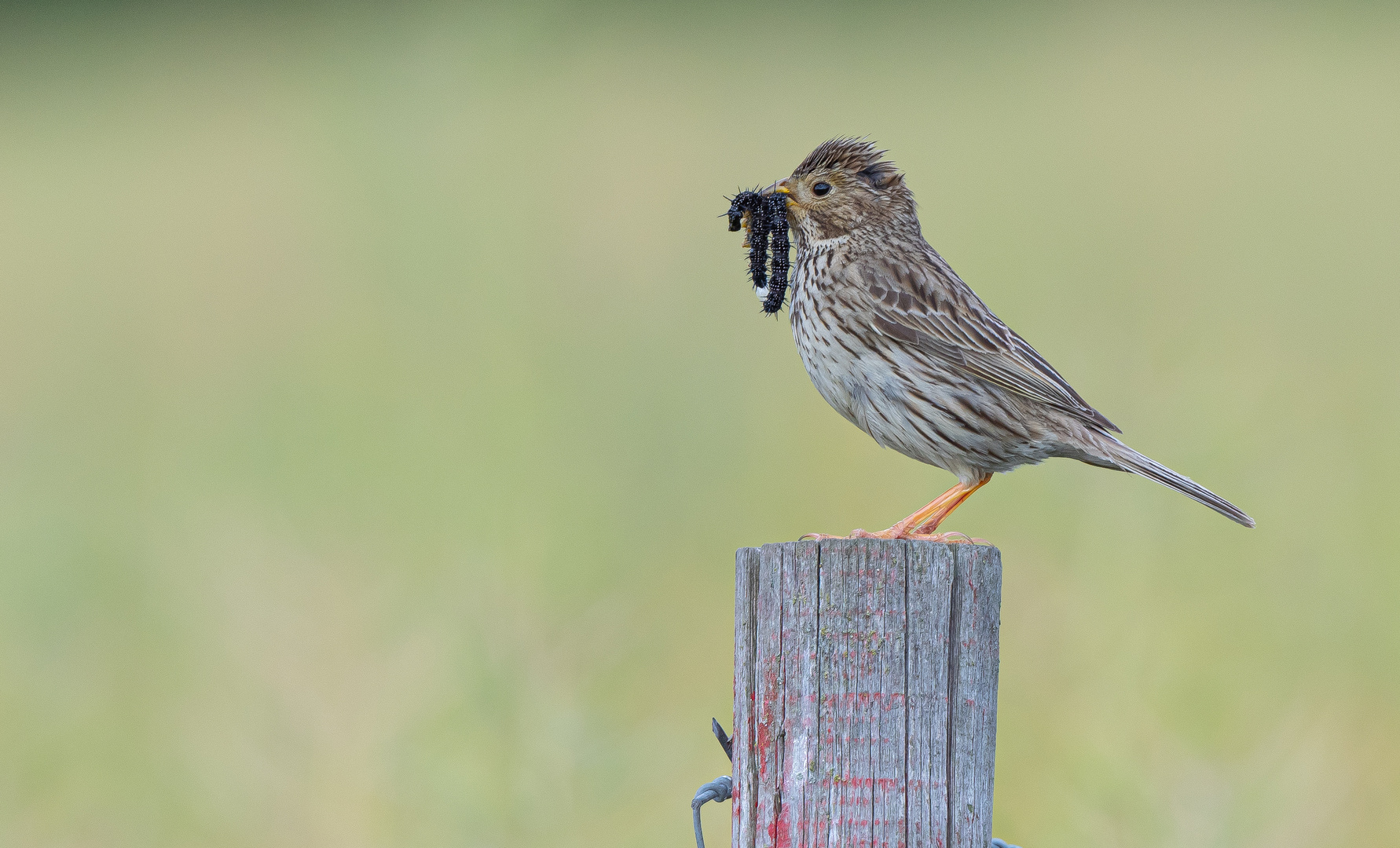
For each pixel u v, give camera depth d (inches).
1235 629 430.0
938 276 353.4
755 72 1182.9
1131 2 1395.2
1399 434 580.1
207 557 520.7
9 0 1566.2
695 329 687.1
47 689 498.3
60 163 1240.8
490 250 591.8
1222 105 1074.1
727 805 427.5
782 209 356.5
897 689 217.6
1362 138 989.2
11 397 767.1
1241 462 470.6
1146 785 342.6
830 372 352.8
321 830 380.5
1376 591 467.5
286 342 800.3
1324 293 725.9
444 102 579.2
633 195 842.8
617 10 1375.5
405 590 447.8
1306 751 368.5
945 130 1027.3
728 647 480.1
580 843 355.3
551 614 419.8
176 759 454.6
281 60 1449.3
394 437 551.5
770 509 542.3
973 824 217.3
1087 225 826.8
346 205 837.8
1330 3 1370.6
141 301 882.8
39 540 557.0
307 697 399.9
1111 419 492.4
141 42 1534.2
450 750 364.2
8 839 438.9
